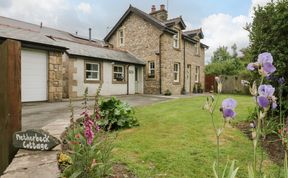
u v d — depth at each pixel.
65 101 10.39
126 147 3.80
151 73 16.66
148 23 16.58
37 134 2.74
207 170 3.04
